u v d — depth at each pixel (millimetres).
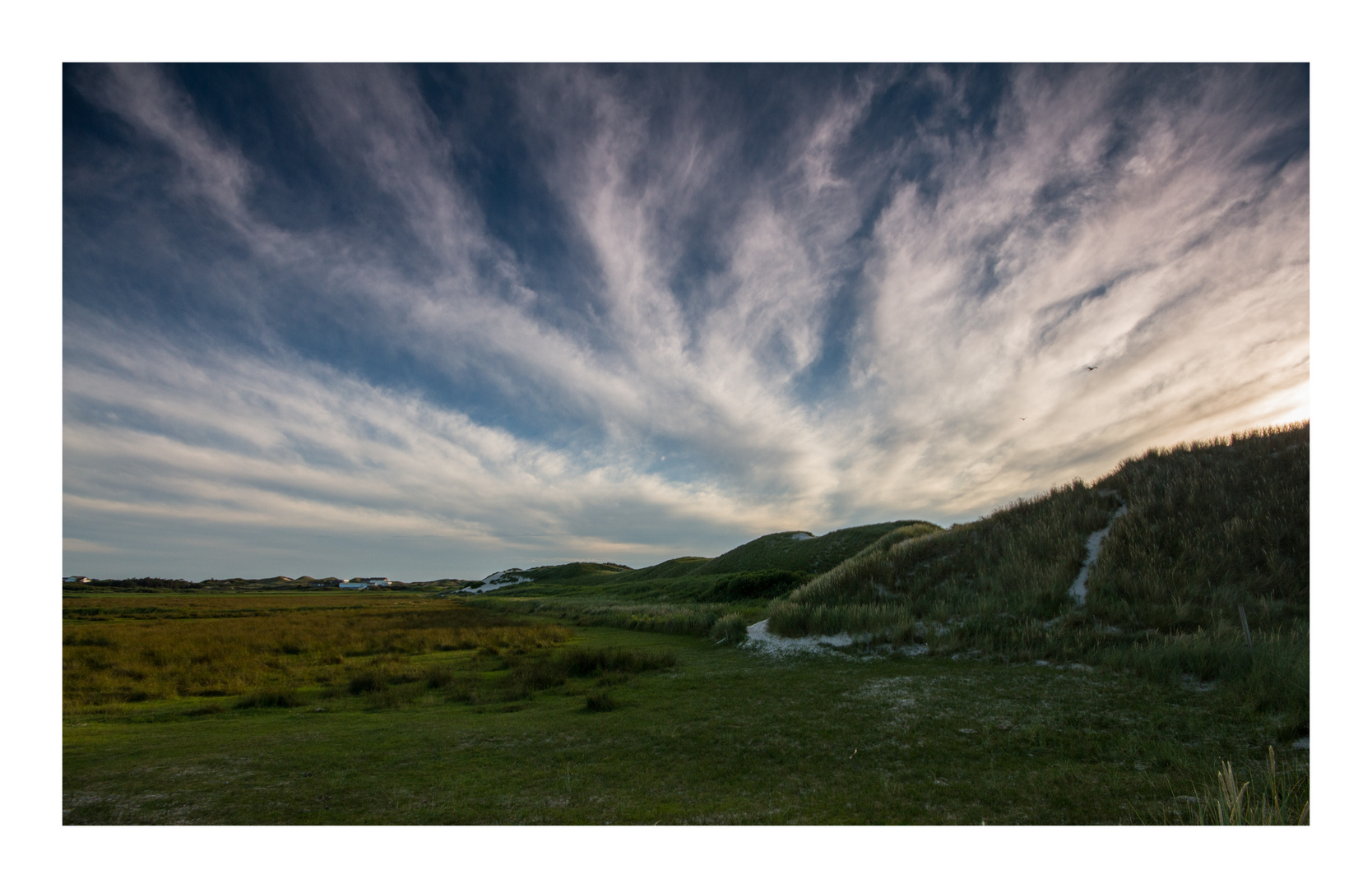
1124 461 21016
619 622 29797
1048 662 11797
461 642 22766
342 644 22125
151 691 12789
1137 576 14227
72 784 6707
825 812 5527
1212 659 9516
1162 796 5480
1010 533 19672
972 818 5262
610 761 7305
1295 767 5816
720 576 48969
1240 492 15617
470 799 6113
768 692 11125
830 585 21281
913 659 13539
